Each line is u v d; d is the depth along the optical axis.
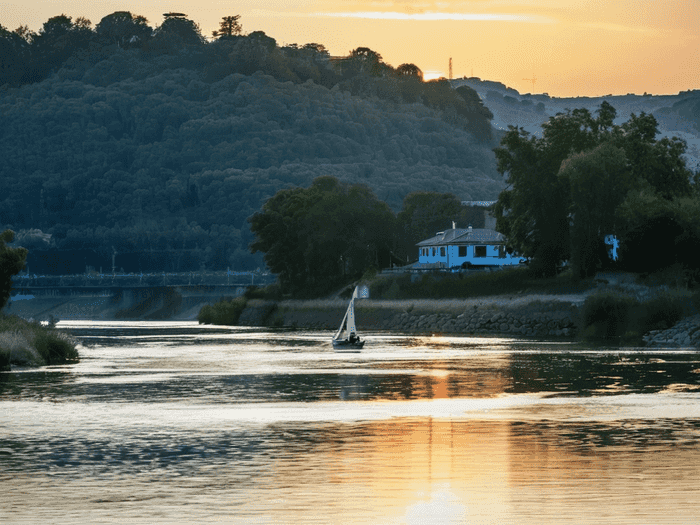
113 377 152.25
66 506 62.91
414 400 118.94
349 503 63.44
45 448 84.25
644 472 72.69
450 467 74.94
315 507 62.41
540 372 156.38
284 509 61.88
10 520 59.50
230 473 73.19
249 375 155.88
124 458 79.31
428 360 186.38
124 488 68.06
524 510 61.38
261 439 88.75
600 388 130.88
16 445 85.81
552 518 59.44
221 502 63.88
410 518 59.53
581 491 66.56
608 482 69.31
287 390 132.00
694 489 67.06
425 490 67.12
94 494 66.31
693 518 59.31
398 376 152.00
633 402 115.19
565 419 100.88
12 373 160.25
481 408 110.56
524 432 92.19
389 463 76.75
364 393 127.44
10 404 115.69
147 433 92.56
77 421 101.00
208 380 147.12
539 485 68.56
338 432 92.88
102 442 87.31
